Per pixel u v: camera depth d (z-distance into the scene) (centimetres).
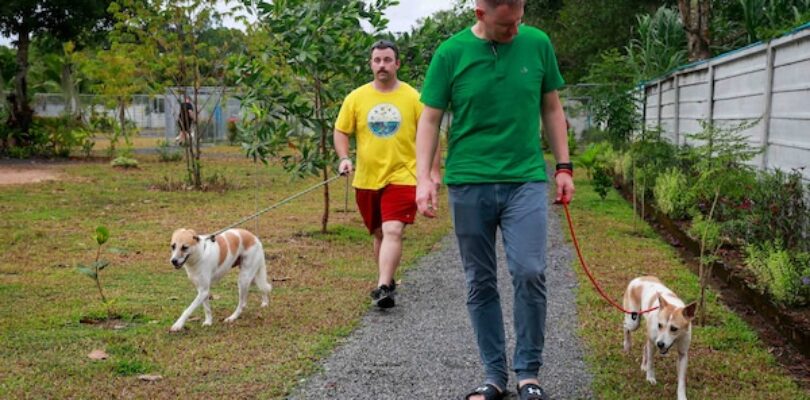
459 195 391
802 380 442
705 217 834
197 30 1572
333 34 895
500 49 378
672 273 720
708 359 473
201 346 499
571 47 3247
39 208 1164
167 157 2206
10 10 2152
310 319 568
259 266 589
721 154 632
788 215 682
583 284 675
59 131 2300
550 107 401
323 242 902
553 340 518
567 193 399
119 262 777
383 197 622
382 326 556
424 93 391
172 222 1059
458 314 589
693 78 1191
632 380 439
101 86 2145
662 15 1747
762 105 837
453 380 443
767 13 1240
